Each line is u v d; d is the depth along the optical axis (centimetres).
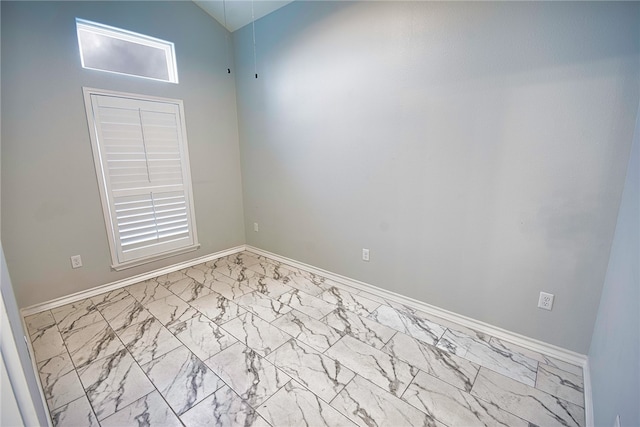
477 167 196
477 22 183
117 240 282
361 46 239
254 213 379
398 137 231
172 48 300
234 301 260
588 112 155
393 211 245
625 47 142
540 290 185
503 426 138
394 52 222
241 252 396
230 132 365
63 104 240
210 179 352
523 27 168
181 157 320
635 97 143
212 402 153
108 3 254
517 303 195
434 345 198
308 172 304
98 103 257
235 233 391
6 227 224
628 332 102
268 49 313
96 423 141
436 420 142
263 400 154
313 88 280
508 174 185
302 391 160
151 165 296
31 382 93
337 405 151
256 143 353
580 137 159
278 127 322
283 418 144
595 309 168
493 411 146
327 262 307
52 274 249
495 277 201
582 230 166
